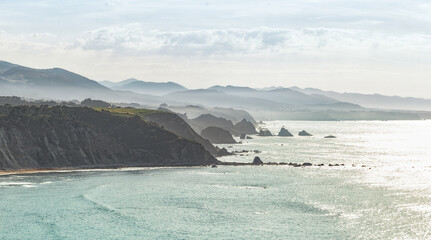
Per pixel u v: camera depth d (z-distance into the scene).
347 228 108.81
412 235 102.88
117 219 116.31
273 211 127.12
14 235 101.62
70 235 101.94
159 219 116.81
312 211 127.50
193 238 100.31
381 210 129.12
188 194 152.00
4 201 135.75
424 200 144.25
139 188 162.62
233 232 105.06
